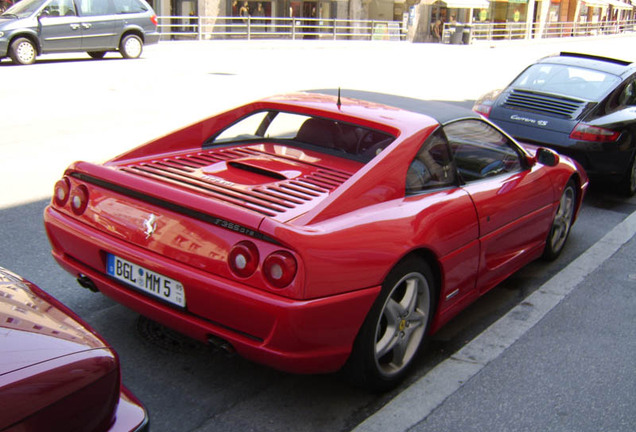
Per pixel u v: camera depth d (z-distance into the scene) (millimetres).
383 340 3311
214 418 3105
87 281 3393
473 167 4066
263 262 2785
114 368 2086
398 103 4238
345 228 2992
